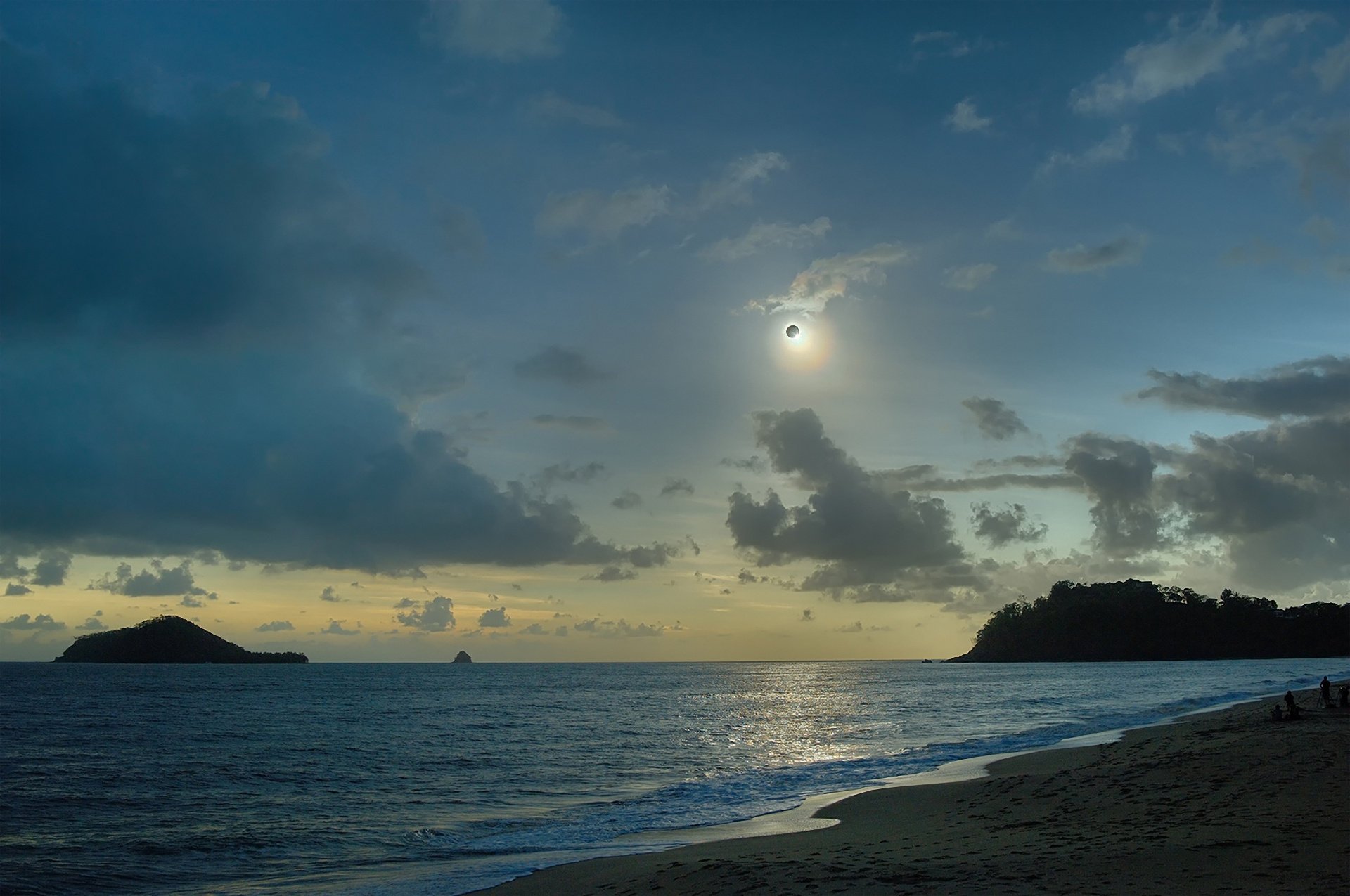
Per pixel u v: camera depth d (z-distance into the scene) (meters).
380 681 191.12
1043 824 20.59
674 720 77.44
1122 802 22.41
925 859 17.19
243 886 21.25
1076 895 13.21
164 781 40.19
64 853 25.55
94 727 70.94
